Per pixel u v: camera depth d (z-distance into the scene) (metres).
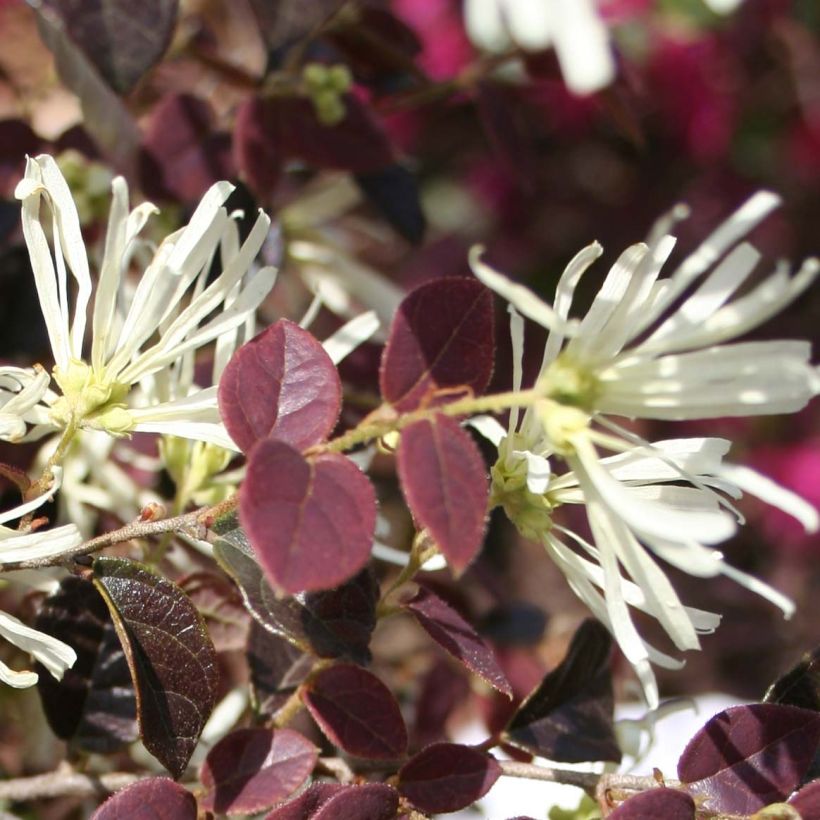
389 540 0.58
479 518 0.37
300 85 0.52
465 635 0.41
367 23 0.56
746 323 0.38
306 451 0.38
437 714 0.52
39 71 0.57
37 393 0.40
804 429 0.88
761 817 0.39
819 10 0.96
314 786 0.40
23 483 0.41
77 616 0.44
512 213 0.89
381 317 0.56
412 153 0.79
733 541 0.85
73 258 0.41
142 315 0.41
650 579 0.39
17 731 0.52
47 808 0.50
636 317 0.38
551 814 0.45
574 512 0.67
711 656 0.78
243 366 0.39
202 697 0.40
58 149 0.53
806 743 0.41
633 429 0.79
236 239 0.44
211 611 0.45
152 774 0.45
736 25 0.90
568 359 0.39
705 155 0.91
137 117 0.58
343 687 0.41
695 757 0.41
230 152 0.52
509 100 0.59
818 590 0.84
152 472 0.50
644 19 0.85
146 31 0.48
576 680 0.44
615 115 0.56
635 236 0.91
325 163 0.52
